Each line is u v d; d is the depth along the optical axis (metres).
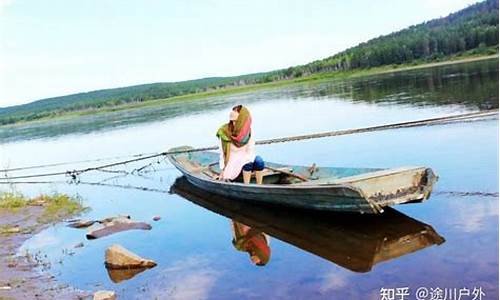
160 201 13.97
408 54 85.06
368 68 92.25
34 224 12.64
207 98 90.44
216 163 15.58
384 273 7.43
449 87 35.97
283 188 10.16
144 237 10.59
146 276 8.40
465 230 8.63
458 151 15.09
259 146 21.89
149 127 41.53
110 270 8.83
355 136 21.22
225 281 7.80
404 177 9.44
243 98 70.75
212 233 10.32
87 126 56.28
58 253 10.09
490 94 28.11
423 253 7.95
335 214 10.09
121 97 110.06
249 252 8.95
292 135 24.55
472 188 11.09
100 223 11.95
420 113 25.11
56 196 15.79
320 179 11.55
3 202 15.27
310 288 7.22
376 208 8.77
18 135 59.22
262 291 7.30
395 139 18.91
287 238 9.44
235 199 12.52
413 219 9.55
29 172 24.38
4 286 8.44
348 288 7.09
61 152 32.25
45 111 106.94
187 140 29.12
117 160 24.56
